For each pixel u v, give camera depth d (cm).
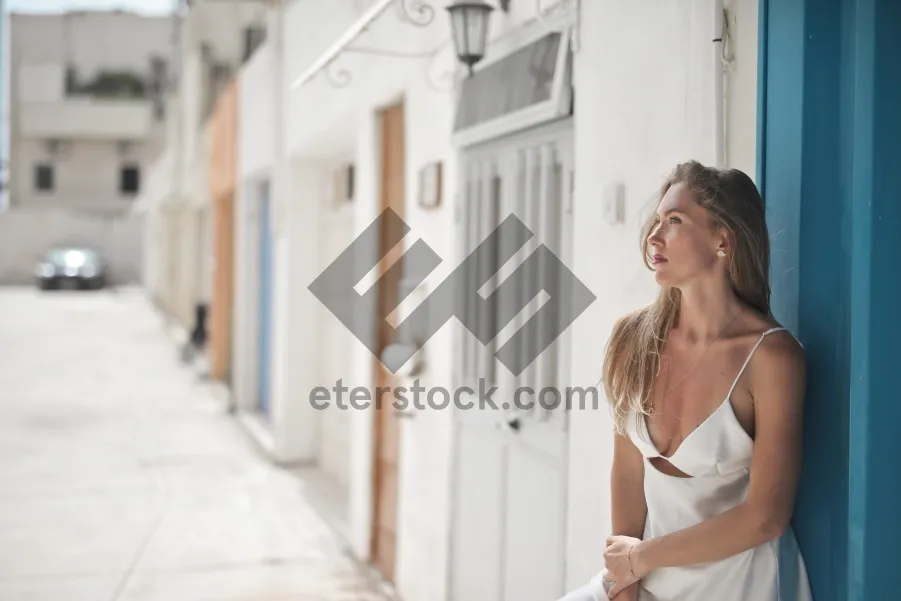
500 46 334
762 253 173
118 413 983
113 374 1274
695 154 219
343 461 700
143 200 2830
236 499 650
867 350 163
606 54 262
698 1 218
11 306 2338
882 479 163
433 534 404
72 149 3328
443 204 393
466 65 338
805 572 175
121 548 528
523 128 317
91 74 3353
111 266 3256
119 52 3356
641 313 191
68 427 898
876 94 163
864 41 165
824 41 180
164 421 945
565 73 286
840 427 173
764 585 170
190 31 1516
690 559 169
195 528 573
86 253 3017
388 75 472
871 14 163
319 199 760
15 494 642
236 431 905
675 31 228
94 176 3350
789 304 183
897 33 162
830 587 174
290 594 460
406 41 441
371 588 472
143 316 2183
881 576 164
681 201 174
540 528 303
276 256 792
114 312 2269
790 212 183
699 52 218
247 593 460
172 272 2161
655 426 181
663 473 179
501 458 335
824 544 175
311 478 720
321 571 497
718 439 168
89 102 3216
